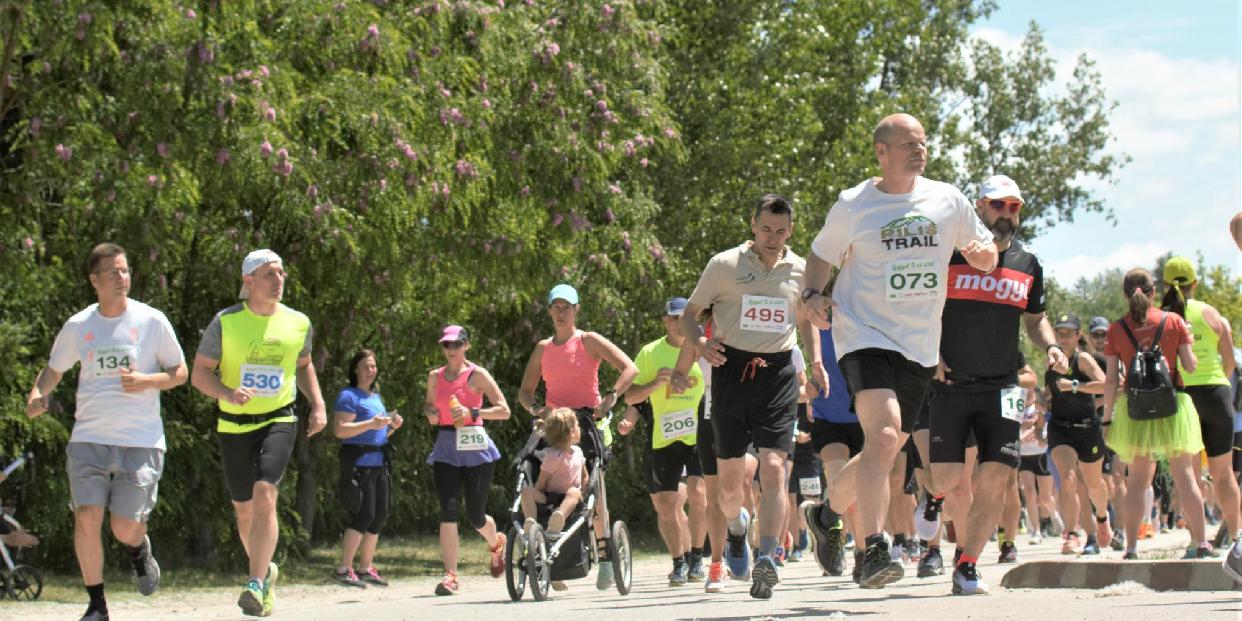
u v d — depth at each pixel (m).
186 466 15.93
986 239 6.61
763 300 8.19
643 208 22.05
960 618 5.77
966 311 7.77
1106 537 14.86
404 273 17.05
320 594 13.41
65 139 14.34
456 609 8.99
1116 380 11.08
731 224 28.48
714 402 8.36
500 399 12.77
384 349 19.23
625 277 22.02
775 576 7.73
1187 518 10.77
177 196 14.62
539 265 18.92
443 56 17.33
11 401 13.52
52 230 15.35
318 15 15.83
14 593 12.37
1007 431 7.76
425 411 12.79
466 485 12.70
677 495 11.27
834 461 10.29
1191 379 10.98
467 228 18.02
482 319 23.34
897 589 8.83
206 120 14.55
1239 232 6.86
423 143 16.33
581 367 10.92
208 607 11.84
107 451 8.09
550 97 18.52
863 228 6.54
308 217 15.21
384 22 16.12
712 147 28.47
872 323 6.51
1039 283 7.99
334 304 17.67
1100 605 6.11
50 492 14.59
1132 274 10.98
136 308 8.23
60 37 13.84
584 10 19.22
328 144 16.36
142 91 14.43
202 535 16.69
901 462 10.10
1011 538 13.14
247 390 8.41
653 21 20.83
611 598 9.62
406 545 22.61
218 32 15.16
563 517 10.05
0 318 14.29
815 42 30.14
